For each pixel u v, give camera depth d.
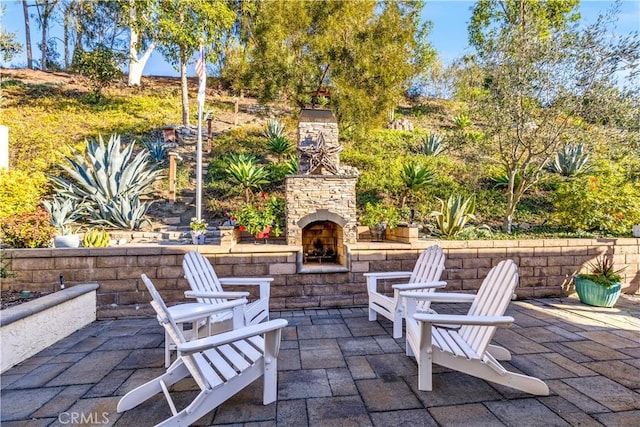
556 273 5.43
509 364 2.98
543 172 8.17
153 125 12.34
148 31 11.42
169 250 4.59
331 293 4.98
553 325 4.04
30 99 13.55
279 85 10.33
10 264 3.99
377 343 3.48
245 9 11.56
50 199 7.30
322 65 10.59
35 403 2.37
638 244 5.69
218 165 9.78
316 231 6.11
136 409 2.30
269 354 2.35
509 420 2.15
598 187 7.09
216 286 3.79
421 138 12.61
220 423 2.13
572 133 6.45
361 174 9.33
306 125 6.39
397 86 10.50
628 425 2.10
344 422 2.14
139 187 7.86
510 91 6.50
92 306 4.27
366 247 5.06
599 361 3.04
